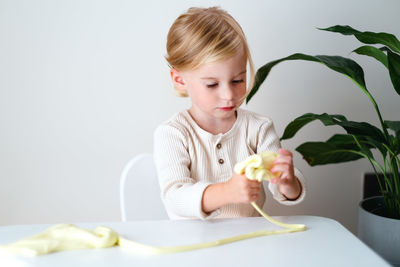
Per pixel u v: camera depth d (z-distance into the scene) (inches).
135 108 54.8
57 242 24.7
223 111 36.0
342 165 58.6
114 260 23.4
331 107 56.6
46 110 53.7
